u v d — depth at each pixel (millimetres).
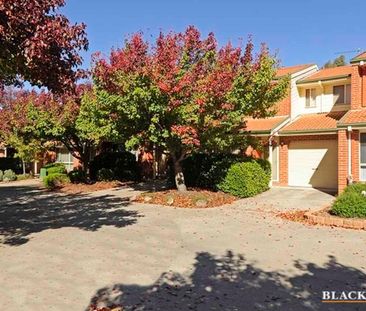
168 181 19625
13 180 30125
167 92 13477
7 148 33938
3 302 5652
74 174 23844
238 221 11805
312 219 11469
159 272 7016
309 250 8422
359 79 17688
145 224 11438
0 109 28672
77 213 13711
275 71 15859
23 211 14406
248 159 18016
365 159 16266
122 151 26281
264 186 18500
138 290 6141
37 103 21172
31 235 10000
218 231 10422
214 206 14797
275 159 21047
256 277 6734
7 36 6684
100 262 7598
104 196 18562
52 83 8039
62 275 6816
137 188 21516
